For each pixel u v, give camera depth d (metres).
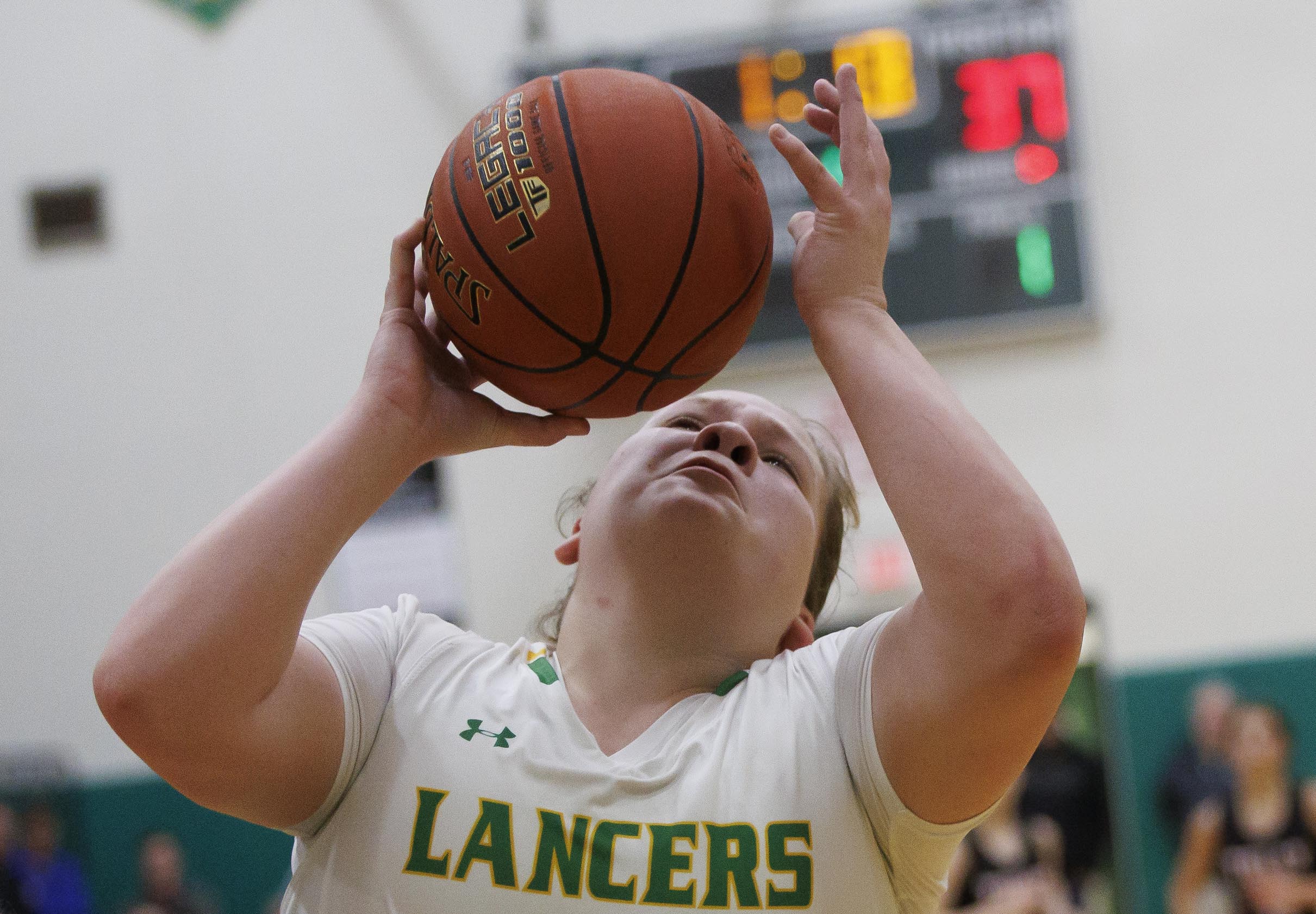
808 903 1.51
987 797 1.55
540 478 6.17
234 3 6.52
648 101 1.73
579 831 1.54
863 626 1.72
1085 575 5.88
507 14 6.40
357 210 6.40
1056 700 1.47
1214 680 5.75
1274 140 5.99
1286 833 5.55
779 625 1.87
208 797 1.54
